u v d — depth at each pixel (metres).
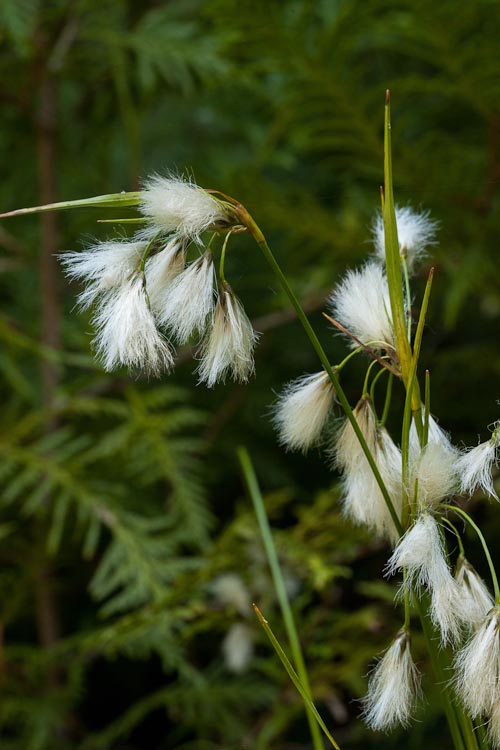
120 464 1.49
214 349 0.81
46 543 1.50
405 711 0.82
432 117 1.71
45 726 1.36
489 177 1.46
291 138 1.59
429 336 1.72
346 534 1.28
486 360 1.62
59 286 1.60
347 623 1.30
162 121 2.08
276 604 1.32
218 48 1.50
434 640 0.83
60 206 0.80
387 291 0.85
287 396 0.85
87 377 1.47
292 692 1.33
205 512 1.41
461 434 1.68
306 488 1.79
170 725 1.69
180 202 0.81
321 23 1.58
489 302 1.65
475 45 1.30
